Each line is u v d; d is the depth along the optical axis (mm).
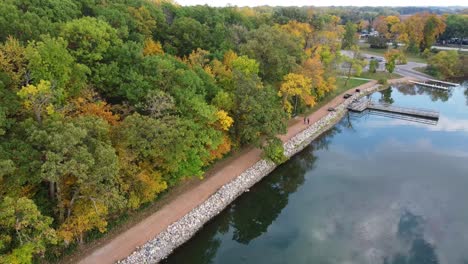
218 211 46344
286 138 69812
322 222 46938
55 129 31719
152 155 40031
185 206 44938
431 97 111312
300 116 82125
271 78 73312
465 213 48312
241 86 56438
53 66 39750
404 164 63656
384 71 136500
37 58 38469
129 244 37438
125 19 64125
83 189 33438
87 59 47688
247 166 57031
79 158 31031
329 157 66688
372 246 41969
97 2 68250
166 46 68625
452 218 47219
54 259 33719
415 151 69562
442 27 162375
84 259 34719
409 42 163375
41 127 33031
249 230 46094
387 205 50406
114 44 51688
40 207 33750
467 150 70000
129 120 39188
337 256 40406
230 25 89250
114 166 33250
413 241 42688
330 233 44625
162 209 43719
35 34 46344
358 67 111438
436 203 50812
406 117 91312
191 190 48594
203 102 49188
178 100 48094
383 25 181000
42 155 31766
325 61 92125
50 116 34406
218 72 60719
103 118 40219
